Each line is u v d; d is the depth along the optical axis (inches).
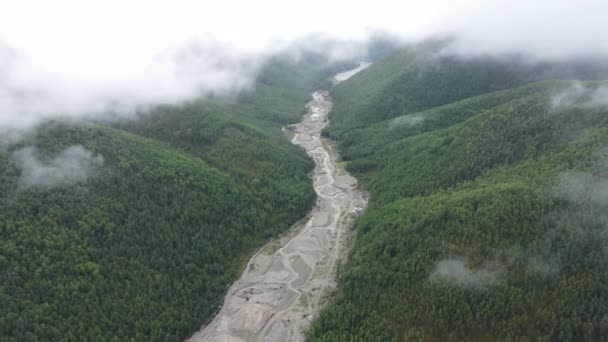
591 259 4621.1
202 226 6929.1
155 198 7042.3
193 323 5620.1
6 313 4923.7
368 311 5162.4
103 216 6422.2
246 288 6304.1
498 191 5984.3
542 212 5290.4
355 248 6761.8
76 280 5506.9
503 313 4544.8
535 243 4980.3
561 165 6156.5
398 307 5017.2
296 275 6505.9
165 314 5487.2
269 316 5703.7
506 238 5246.1
